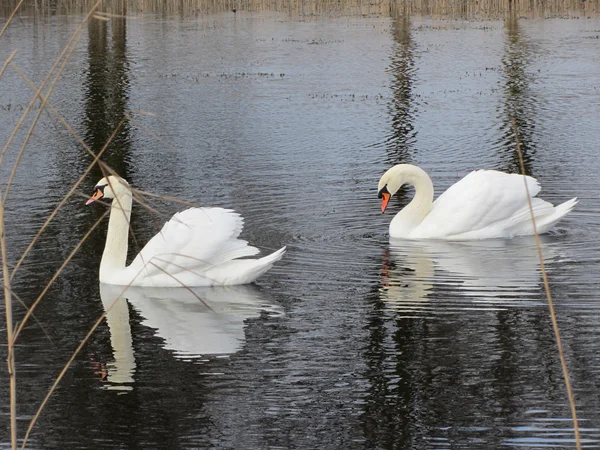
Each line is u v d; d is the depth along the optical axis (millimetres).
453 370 10094
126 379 9992
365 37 44094
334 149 22828
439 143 23406
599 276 13250
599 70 34375
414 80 33156
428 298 12469
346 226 16266
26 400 9539
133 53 39969
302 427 8828
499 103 28656
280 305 12305
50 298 12703
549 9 54969
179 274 13156
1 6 53625
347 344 10875
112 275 13367
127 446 8508
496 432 8656
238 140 24078
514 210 15719
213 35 45406
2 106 28984
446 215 15688
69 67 36375
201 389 9695
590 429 8664
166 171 20609
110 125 26266
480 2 56000
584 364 10148
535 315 11727
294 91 31266
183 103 29453
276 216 16812
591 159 21078
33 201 17875
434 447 8391
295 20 51219
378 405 9273
